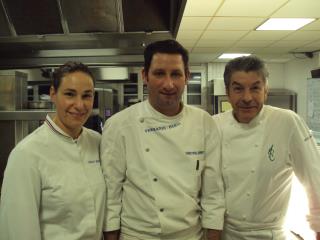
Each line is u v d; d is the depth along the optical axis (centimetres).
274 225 120
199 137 114
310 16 275
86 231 105
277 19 285
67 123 106
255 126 119
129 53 223
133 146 111
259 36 353
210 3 244
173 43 104
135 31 218
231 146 123
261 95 112
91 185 110
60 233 103
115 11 210
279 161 117
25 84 227
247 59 112
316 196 112
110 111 238
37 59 224
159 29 219
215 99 505
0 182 180
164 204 105
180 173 110
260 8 255
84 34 215
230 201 121
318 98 405
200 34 342
